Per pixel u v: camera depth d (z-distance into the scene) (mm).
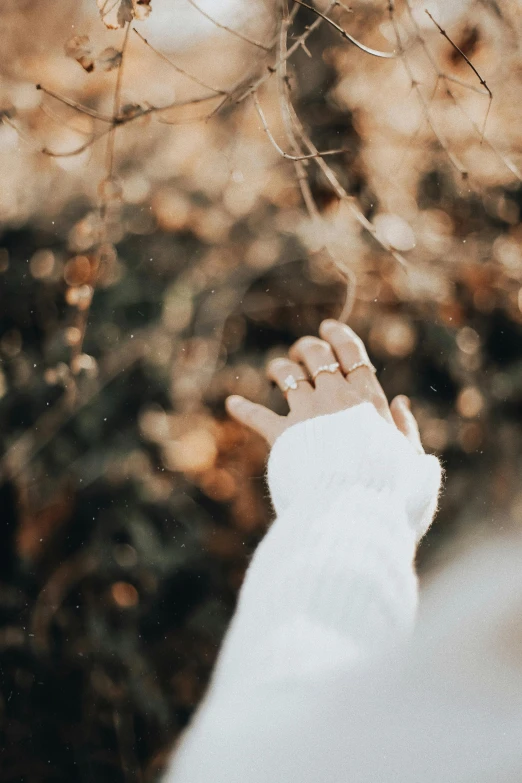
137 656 1337
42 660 1312
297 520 630
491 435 1438
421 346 1456
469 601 551
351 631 565
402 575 595
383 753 495
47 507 1296
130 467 1344
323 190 1378
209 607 1395
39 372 1321
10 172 1330
